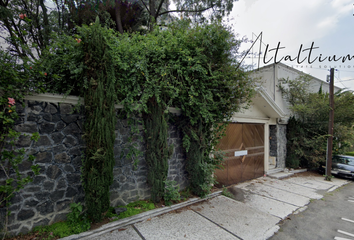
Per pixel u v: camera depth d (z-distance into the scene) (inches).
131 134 161.5
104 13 251.3
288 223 159.6
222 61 183.5
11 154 108.9
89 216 134.5
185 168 201.5
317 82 464.8
